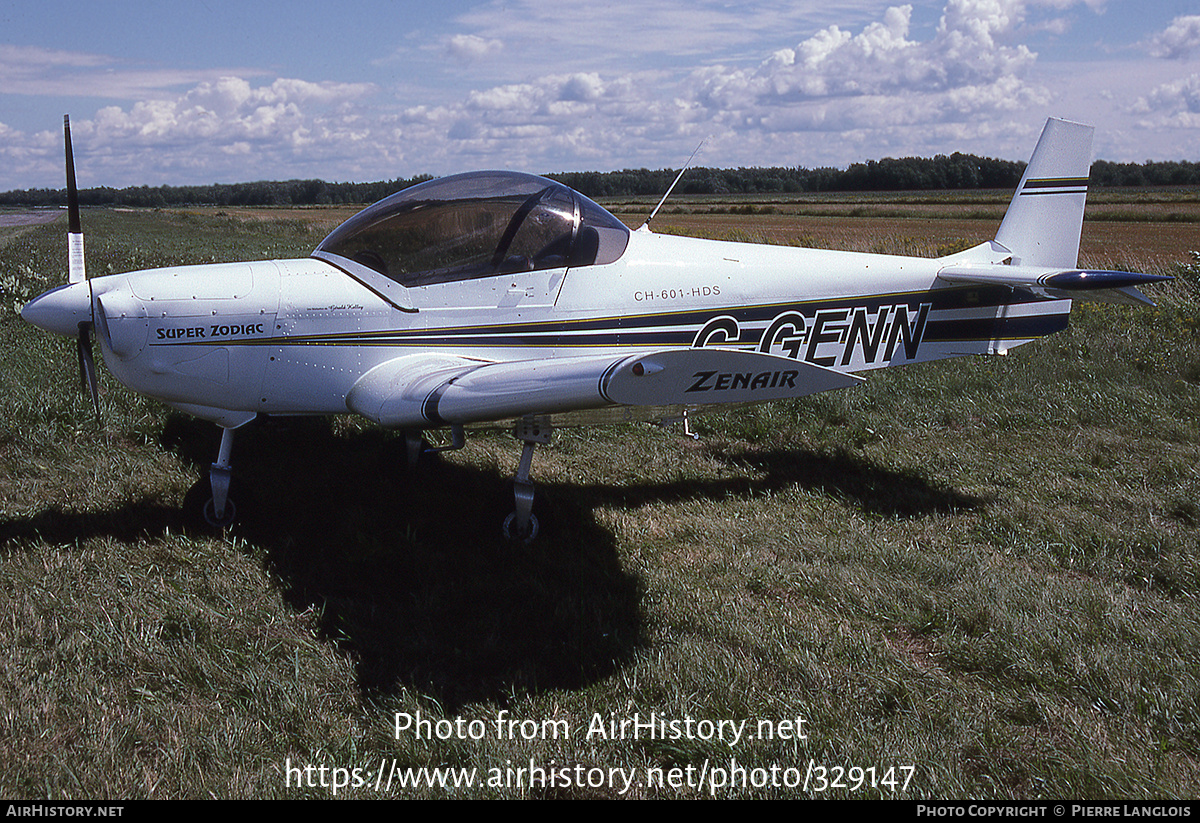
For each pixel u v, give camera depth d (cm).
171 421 493
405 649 280
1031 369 692
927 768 228
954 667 288
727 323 437
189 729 232
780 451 528
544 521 385
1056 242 529
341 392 379
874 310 472
